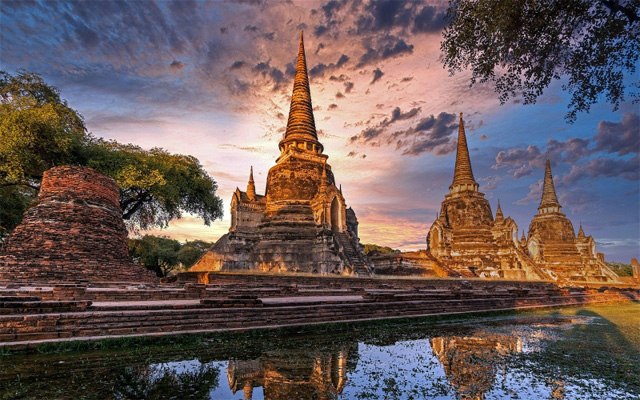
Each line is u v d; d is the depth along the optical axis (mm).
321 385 7113
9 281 14906
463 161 50188
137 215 37375
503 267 42250
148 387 6762
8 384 6602
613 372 8109
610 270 51281
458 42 10617
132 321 10055
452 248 44906
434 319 16641
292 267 31641
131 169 28141
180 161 36594
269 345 10359
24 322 8797
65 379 6961
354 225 43531
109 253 18562
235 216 37031
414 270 36375
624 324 16125
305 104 43062
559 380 7488
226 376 7562
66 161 27141
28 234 17031
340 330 13117
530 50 9859
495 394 6676
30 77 29969
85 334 9289
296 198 36812
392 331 13336
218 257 34031
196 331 10477
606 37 8867
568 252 52719
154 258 39156
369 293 16328
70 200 18312
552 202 56281
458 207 47312
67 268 16641
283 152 41875
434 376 7750
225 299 12023
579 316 19281
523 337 12531
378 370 8164
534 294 25219
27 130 23234
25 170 25078
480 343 11391
